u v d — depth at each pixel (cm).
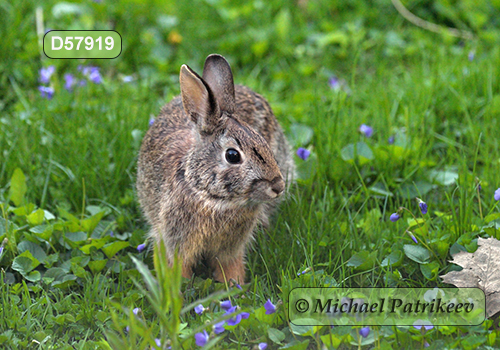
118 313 753
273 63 1417
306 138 1119
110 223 921
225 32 1509
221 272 873
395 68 1404
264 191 729
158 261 594
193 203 782
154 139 910
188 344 675
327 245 878
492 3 1544
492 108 1148
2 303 759
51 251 881
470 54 1253
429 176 1035
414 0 1580
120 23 1480
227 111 808
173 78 1359
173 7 1553
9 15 1373
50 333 724
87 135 1074
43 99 1173
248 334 725
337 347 686
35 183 995
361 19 1550
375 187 1013
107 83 1299
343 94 1164
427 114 1160
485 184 959
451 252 823
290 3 1606
